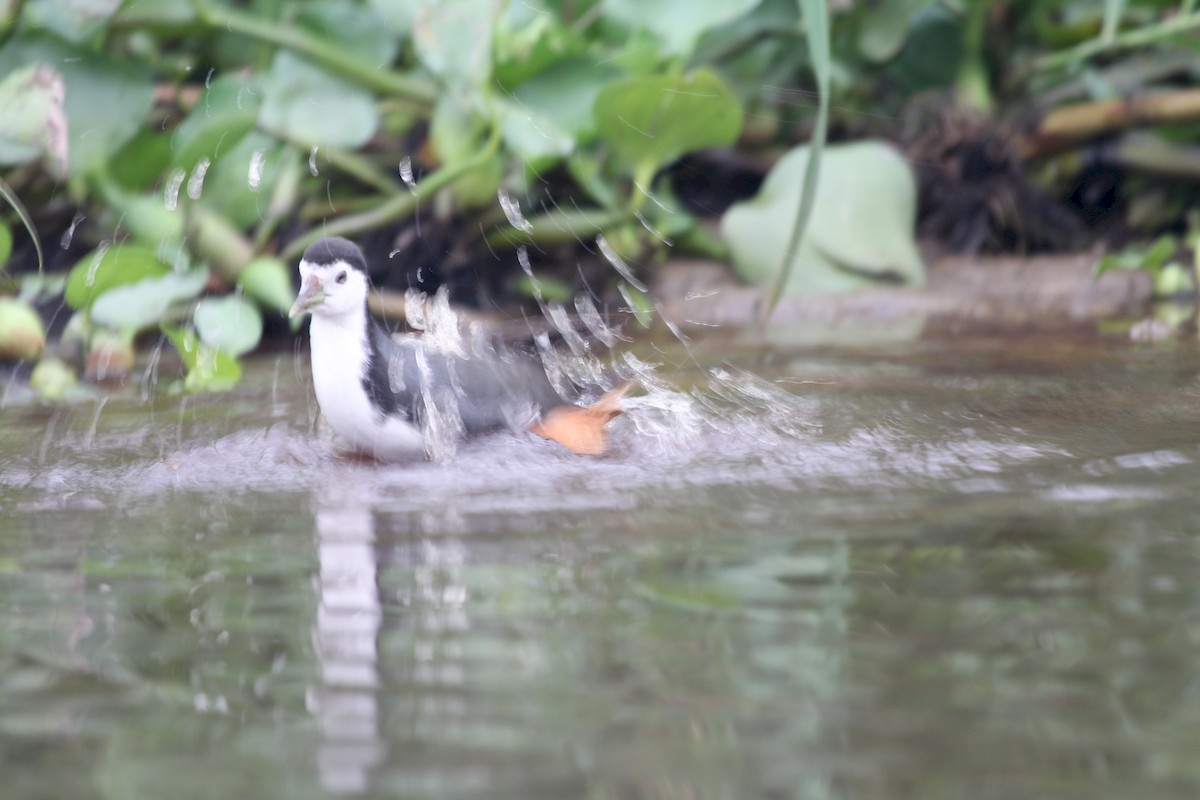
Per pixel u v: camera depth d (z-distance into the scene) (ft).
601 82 43.47
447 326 37.27
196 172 39.45
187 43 44.62
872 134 53.21
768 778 13.91
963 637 17.58
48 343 39.06
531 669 16.88
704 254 49.96
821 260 47.03
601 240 46.32
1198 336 39.45
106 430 31.60
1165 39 48.52
